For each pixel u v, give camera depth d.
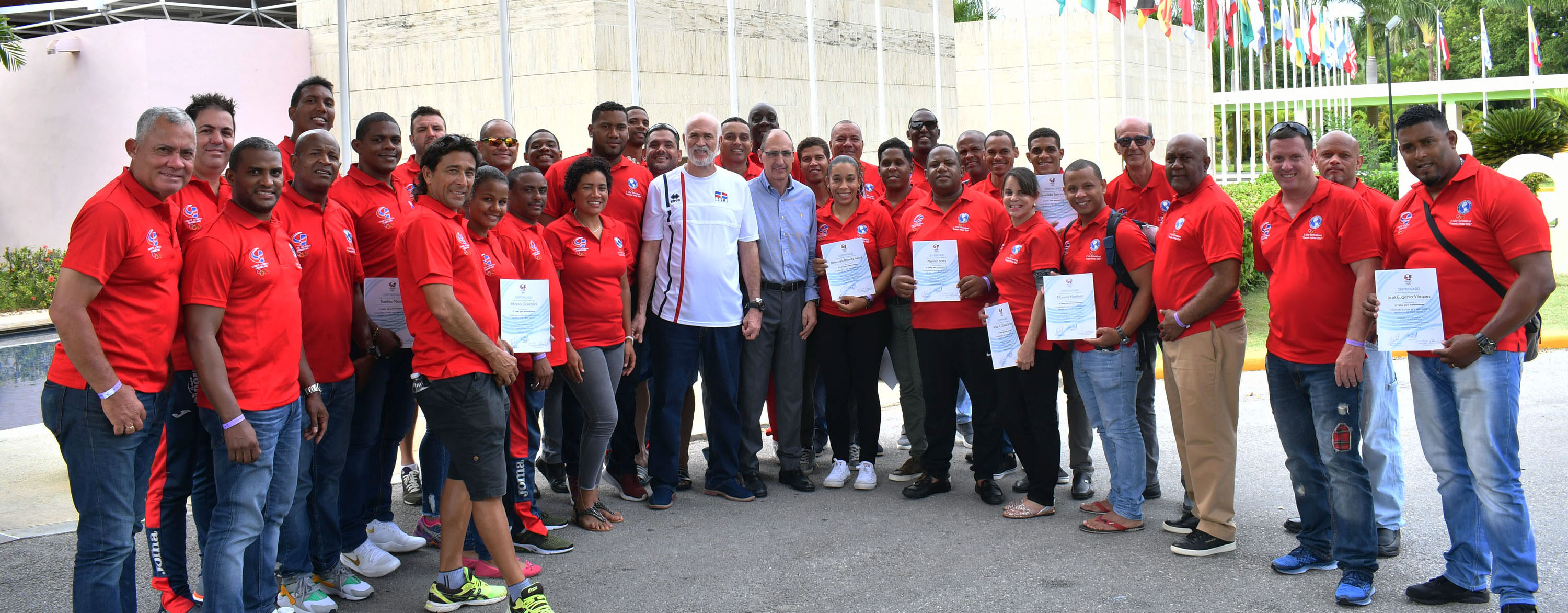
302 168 4.54
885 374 7.30
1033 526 5.76
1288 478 6.53
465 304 4.38
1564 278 16.02
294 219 4.48
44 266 19.52
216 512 3.90
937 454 6.35
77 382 3.60
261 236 3.95
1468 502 4.39
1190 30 24.06
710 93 17.06
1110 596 4.66
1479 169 4.21
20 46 18.66
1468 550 4.41
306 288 4.50
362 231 5.09
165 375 3.80
